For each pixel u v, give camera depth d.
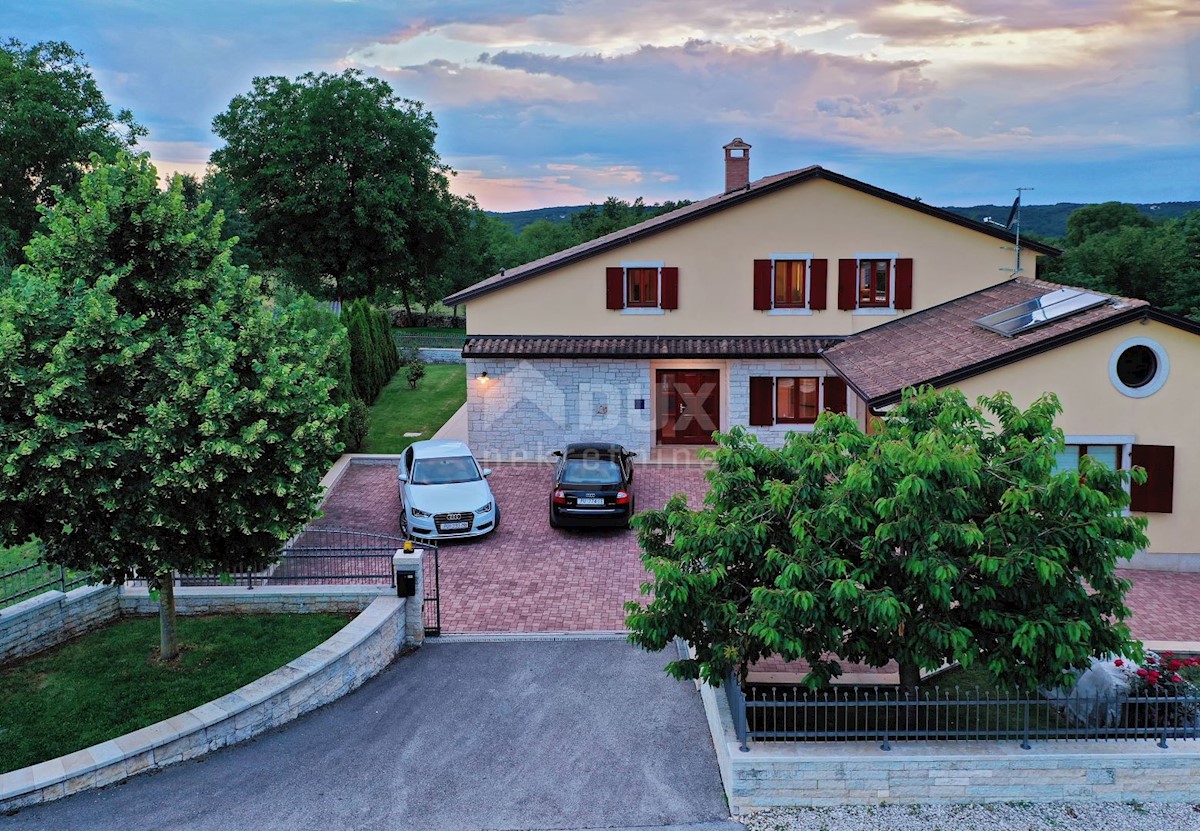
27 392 9.27
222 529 10.73
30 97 42.88
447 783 9.37
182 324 11.20
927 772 8.80
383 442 26.52
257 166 50.00
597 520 18.16
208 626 13.01
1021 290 21.23
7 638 11.89
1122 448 16.08
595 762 9.78
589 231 90.81
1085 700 9.56
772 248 23.89
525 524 19.17
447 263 56.72
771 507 9.44
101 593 13.26
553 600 15.05
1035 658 8.27
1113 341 15.65
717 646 9.30
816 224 23.72
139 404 10.16
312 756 9.98
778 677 11.30
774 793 8.83
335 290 52.94
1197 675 11.40
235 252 46.50
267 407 10.35
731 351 23.73
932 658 8.59
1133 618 14.06
